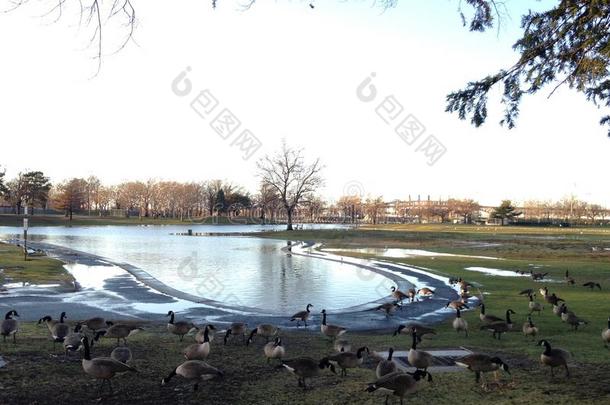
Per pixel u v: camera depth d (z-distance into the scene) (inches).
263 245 2642.7
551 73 430.3
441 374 421.4
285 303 945.5
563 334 617.9
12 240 2605.8
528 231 3678.6
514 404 345.4
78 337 466.0
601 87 484.4
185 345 523.8
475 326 689.0
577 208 6427.2
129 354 430.6
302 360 393.4
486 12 403.9
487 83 448.1
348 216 6530.5
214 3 347.9
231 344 542.9
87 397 364.5
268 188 4224.9
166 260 1774.1
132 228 4788.4
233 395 373.7
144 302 890.1
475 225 5142.7
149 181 6835.6
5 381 387.9
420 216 6589.6
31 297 911.0
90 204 7091.5
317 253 2108.8
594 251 2023.9
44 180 5364.2
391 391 343.0
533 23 417.1
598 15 370.6
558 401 349.1
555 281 1213.1
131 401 359.3
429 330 579.5
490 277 1295.5
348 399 363.9
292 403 357.4
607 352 501.4
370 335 633.0
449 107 463.5
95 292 994.1
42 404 348.5
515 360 468.8
